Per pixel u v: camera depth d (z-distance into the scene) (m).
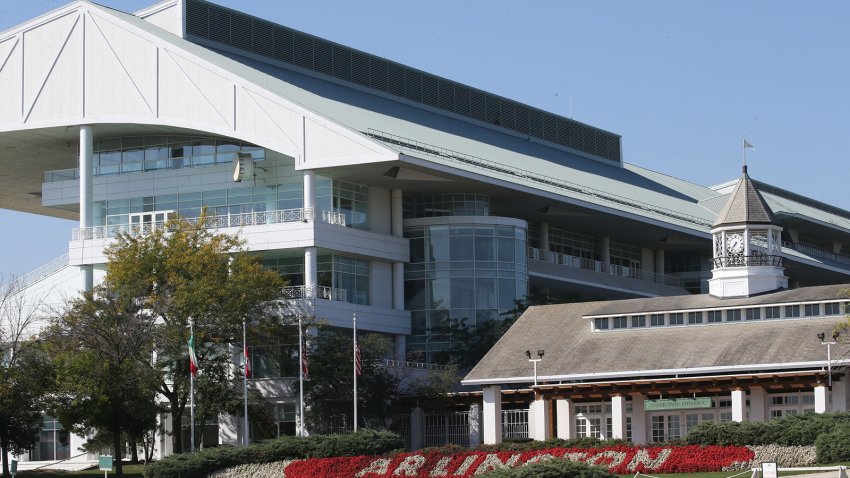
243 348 84.50
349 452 68.75
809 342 72.19
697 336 77.31
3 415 80.12
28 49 110.00
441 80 127.44
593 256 129.38
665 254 141.12
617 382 74.56
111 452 97.25
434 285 107.56
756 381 70.94
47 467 98.69
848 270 150.38
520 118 135.25
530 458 63.69
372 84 120.56
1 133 110.25
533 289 120.12
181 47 104.75
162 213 108.06
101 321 84.06
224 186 106.44
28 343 84.00
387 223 107.75
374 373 91.94
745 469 59.22
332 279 102.19
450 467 65.25
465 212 109.06
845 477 49.12
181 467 68.25
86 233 106.06
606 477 49.81
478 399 91.81
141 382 81.81
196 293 85.31
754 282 79.81
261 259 97.06
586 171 132.25
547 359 79.69
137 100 105.94
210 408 85.31
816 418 60.75
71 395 81.25
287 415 95.81
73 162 119.44
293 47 115.38
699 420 74.31
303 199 103.75
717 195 155.12
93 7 107.62
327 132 99.69
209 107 103.88
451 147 110.25
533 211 116.56
